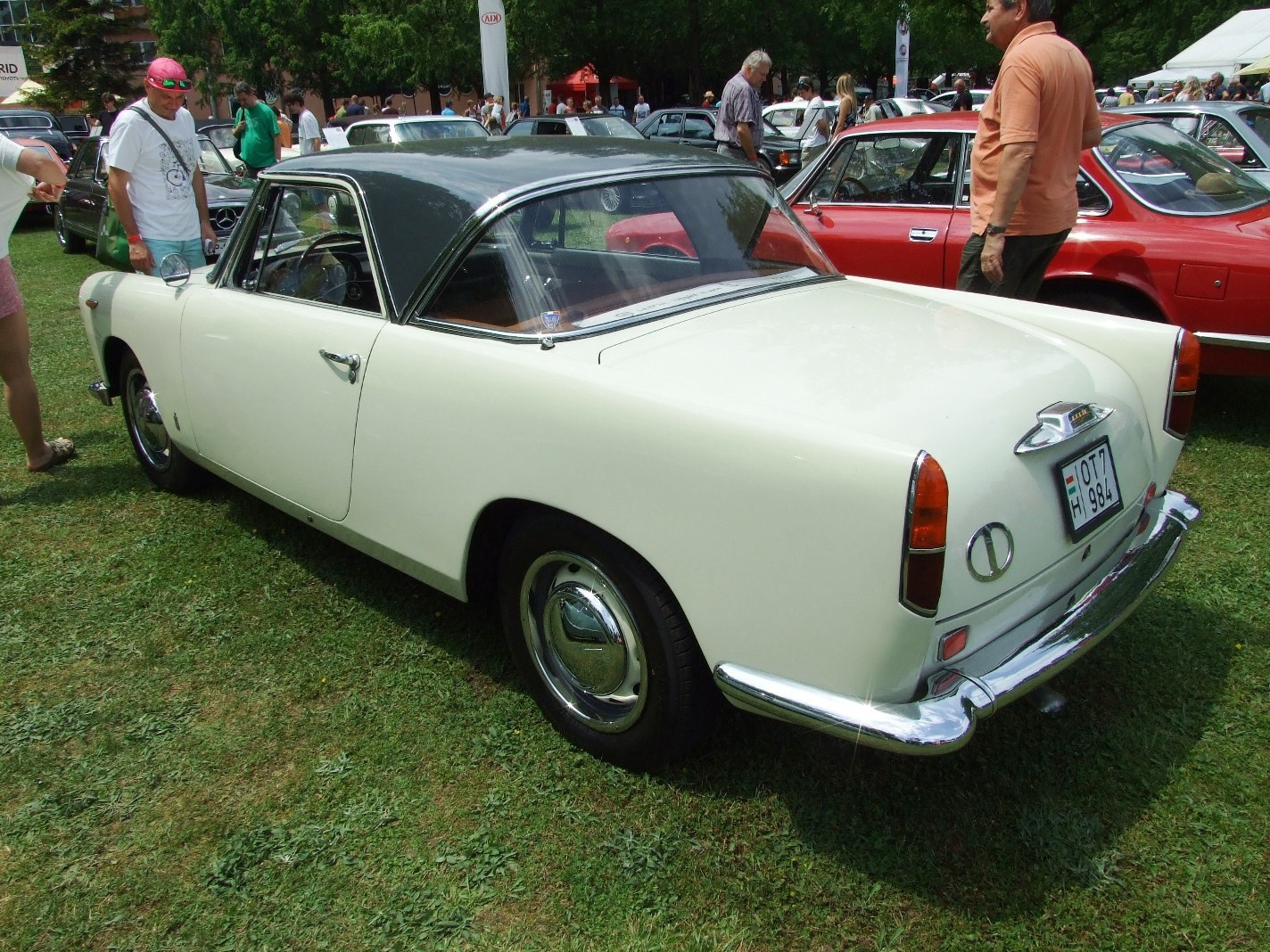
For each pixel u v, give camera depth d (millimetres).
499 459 2498
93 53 38000
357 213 2984
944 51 37312
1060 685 2867
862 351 2424
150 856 2365
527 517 2568
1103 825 2346
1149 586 2406
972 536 1973
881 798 2451
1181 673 2918
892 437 1975
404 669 3086
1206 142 7168
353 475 3016
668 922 2125
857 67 41625
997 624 2123
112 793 2574
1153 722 2705
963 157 5168
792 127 18141
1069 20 17734
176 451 4281
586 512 2320
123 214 5242
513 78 32812
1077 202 4520
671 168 3086
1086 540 2305
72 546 4008
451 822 2432
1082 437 2303
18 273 10570
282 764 2668
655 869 2258
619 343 2504
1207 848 2270
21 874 2318
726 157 3328
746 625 2105
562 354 2471
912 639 1914
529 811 2453
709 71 37062
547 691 2703
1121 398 2537
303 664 3133
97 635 3342
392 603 3492
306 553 3898
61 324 8031
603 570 2398
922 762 2576
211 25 42375
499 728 2770
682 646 2303
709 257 2994
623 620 2430
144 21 49062
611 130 16062
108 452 5121
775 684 2088
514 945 2086
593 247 2783
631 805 2459
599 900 2182
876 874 2223
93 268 10758
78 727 2846
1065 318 2854
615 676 2486
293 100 14703
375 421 2855
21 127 20547
